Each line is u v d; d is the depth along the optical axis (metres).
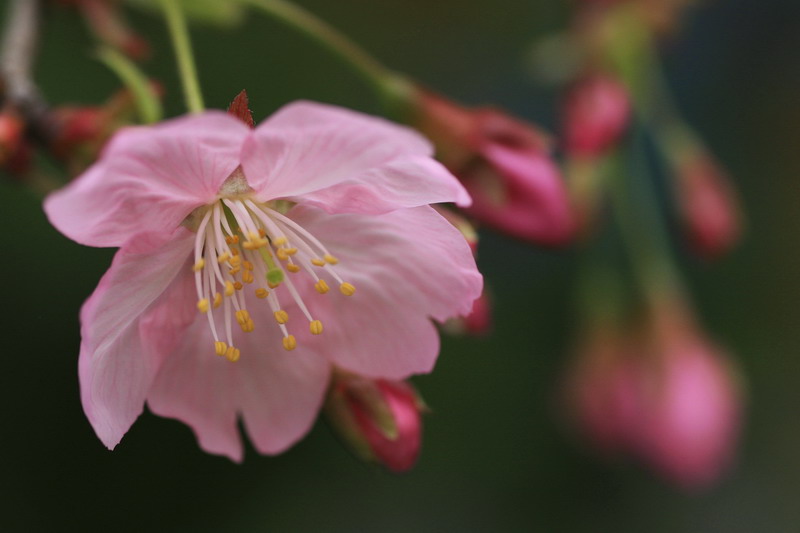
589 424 0.28
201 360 0.21
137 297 0.20
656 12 0.27
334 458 0.34
